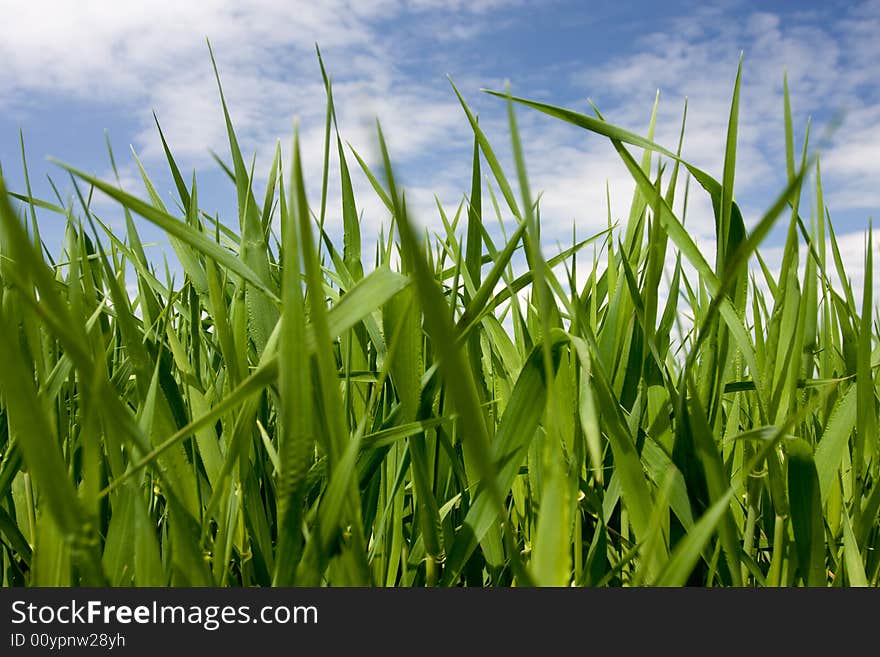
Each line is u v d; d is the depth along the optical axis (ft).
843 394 2.96
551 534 1.38
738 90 2.27
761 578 2.24
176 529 1.92
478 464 1.25
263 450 2.77
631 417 2.52
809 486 2.19
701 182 2.45
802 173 1.35
